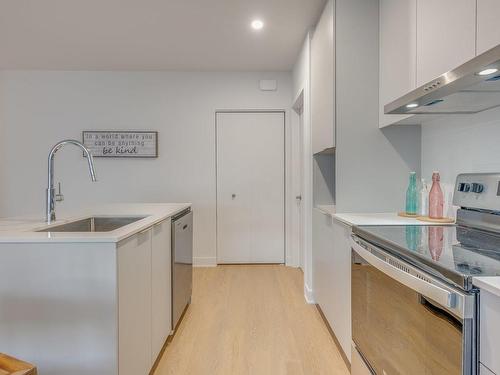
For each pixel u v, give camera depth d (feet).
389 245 4.33
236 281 11.90
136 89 13.79
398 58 6.42
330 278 7.57
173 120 13.85
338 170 7.43
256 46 11.24
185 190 13.96
